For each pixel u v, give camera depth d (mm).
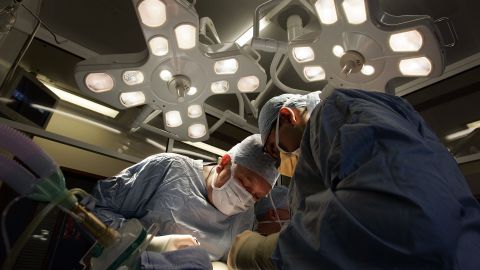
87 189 2107
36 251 1741
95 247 708
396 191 571
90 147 2117
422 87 2523
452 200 573
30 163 624
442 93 2502
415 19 1212
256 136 1685
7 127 617
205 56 1362
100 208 1437
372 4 1200
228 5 1987
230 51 1371
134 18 2113
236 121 1857
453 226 542
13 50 1789
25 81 1964
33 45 2182
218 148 2877
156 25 1216
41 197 634
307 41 1396
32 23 1856
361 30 1276
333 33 1322
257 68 1418
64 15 2096
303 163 887
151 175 1601
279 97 1364
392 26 1235
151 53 1324
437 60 1297
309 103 1262
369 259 564
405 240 533
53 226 1835
